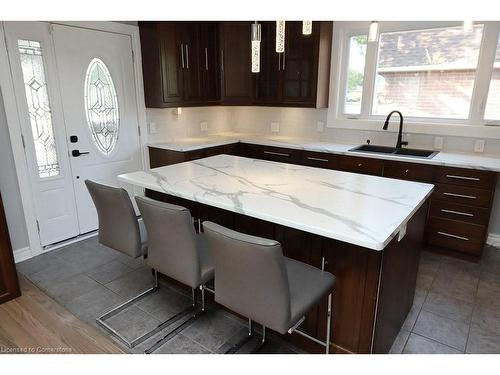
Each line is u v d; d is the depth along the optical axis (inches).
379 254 64.7
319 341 75.7
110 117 146.6
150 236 77.3
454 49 133.8
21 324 90.4
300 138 176.6
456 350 80.2
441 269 117.3
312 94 156.8
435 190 123.8
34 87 121.4
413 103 147.2
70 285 108.7
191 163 112.9
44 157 127.5
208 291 100.5
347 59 158.4
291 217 65.1
